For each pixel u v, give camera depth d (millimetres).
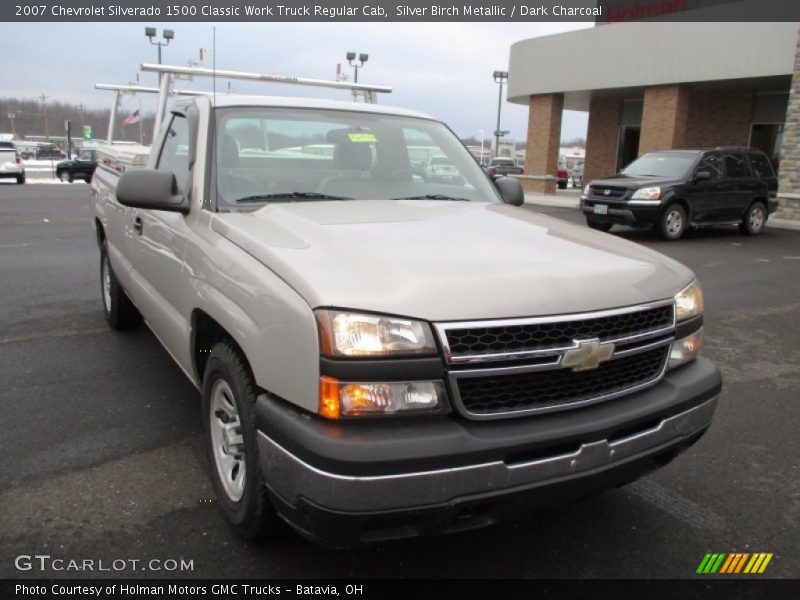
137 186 3193
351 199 3523
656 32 20797
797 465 3691
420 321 2127
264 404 2305
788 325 6797
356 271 2293
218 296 2725
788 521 3129
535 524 3045
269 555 2729
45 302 6812
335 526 2107
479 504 2189
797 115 16391
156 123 5531
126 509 3031
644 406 2480
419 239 2656
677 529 3033
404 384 2117
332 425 2107
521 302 2242
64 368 4828
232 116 3553
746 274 9711
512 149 71750
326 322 2098
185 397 4332
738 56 18906
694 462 3711
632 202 13133
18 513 2973
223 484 2863
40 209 16641
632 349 2477
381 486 2043
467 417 2178
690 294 2797
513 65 26641
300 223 2832
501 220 3174
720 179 13844
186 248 3193
